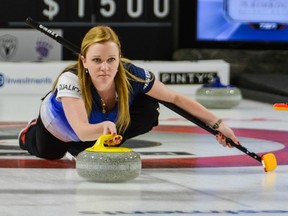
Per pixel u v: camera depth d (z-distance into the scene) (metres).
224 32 21.14
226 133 8.62
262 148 10.91
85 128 7.84
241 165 9.31
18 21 20.58
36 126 8.99
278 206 6.91
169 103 8.59
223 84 18.05
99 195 7.36
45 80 19.42
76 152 8.91
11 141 11.38
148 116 8.77
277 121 14.68
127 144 11.20
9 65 19.31
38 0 20.66
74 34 20.81
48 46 20.48
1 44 20.48
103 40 7.84
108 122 7.86
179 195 7.40
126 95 8.20
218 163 9.46
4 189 7.64
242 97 20.41
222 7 21.03
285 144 11.36
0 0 20.47
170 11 21.14
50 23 20.72
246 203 7.04
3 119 14.42
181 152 10.39
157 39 21.22
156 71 19.31
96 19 20.92
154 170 8.89
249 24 21.16
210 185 7.97
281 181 8.24
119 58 8.02
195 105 8.59
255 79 20.14
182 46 21.23
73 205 6.88
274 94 18.70
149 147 10.88
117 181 8.01
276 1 21.09
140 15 21.11
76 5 20.77
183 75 19.44
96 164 7.89
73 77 8.05
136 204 6.95
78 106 7.96
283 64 21.66
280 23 21.20
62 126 8.59
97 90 8.09
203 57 21.14
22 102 17.67
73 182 8.03
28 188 7.69
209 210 6.71
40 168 8.91
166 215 6.49
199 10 21.03
